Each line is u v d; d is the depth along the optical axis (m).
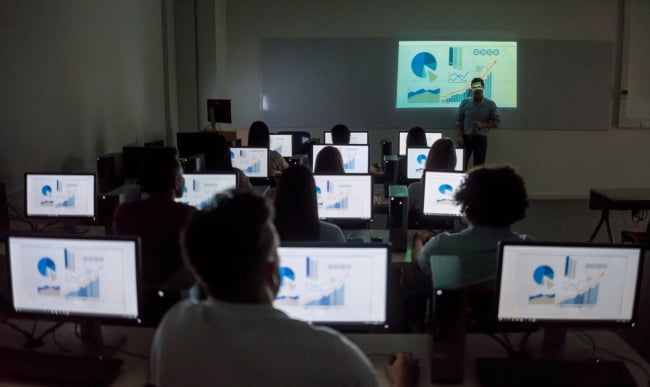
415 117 8.45
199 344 0.96
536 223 6.80
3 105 3.97
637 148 8.44
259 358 0.94
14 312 1.92
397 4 8.30
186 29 7.99
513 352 1.92
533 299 1.86
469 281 2.11
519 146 8.44
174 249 2.48
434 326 1.72
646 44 8.21
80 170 5.23
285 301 1.88
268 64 8.48
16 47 4.13
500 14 8.23
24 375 1.73
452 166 4.24
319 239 2.71
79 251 1.87
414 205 4.02
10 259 1.90
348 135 6.09
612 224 6.72
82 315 1.89
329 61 8.42
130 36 6.50
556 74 8.27
